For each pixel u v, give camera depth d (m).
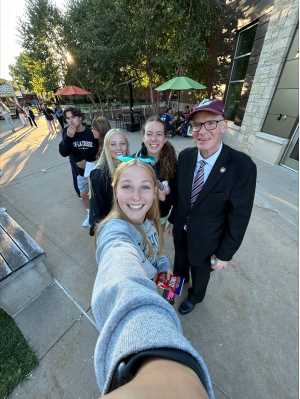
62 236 2.87
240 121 6.35
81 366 1.52
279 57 4.33
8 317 1.84
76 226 3.05
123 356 0.39
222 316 1.84
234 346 1.63
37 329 1.75
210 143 1.22
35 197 3.89
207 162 1.32
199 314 1.86
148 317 0.47
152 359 0.38
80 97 15.15
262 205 3.30
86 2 8.76
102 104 11.60
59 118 8.38
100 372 0.46
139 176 0.95
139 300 0.50
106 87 9.27
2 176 4.89
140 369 0.37
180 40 7.04
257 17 5.41
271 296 2.00
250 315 1.84
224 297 2.00
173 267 2.13
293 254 2.46
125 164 0.98
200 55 7.30
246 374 1.48
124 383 0.37
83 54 8.08
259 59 5.05
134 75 9.06
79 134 2.94
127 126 9.64
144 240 1.01
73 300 1.98
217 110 1.17
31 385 1.43
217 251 1.52
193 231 1.47
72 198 3.81
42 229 3.02
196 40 7.00
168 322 0.48
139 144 7.29
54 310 1.89
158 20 6.64
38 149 7.00
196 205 1.38
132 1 6.67
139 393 0.30
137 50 7.55
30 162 5.72
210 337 1.69
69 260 2.46
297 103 4.07
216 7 6.96
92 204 1.75
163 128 1.73
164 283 1.29
